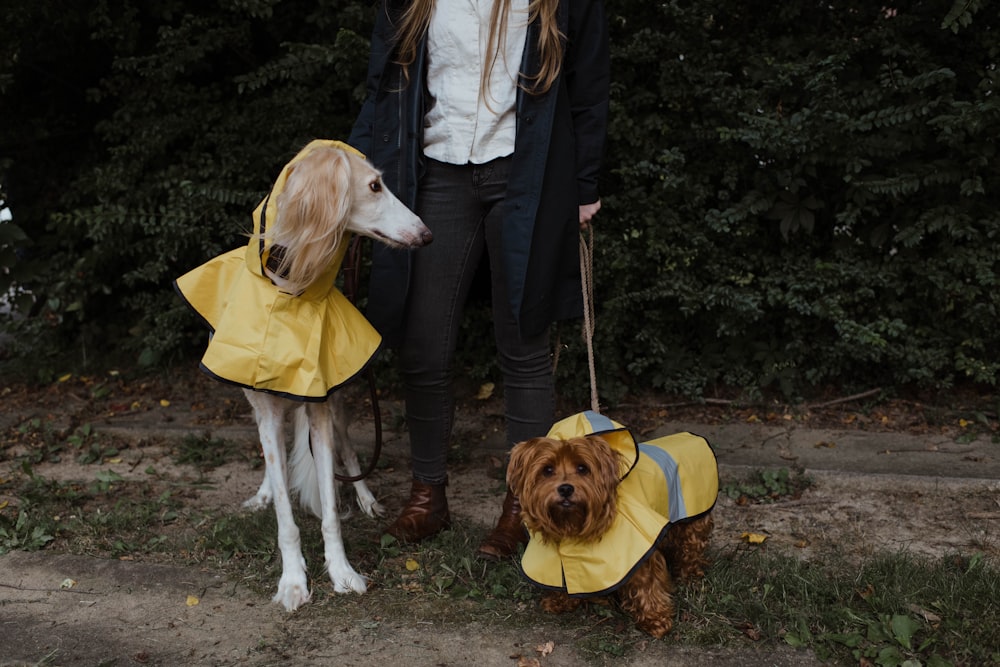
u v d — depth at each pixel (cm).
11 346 562
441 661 256
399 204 284
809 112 423
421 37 298
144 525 352
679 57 462
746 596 281
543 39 283
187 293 292
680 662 251
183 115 500
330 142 279
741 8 472
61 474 416
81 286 536
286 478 295
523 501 258
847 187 471
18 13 476
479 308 498
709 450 297
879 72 461
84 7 500
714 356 495
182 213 491
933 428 442
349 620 279
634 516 255
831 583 287
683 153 476
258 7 457
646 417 476
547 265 294
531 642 264
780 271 479
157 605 291
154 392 524
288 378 272
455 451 434
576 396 487
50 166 566
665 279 470
